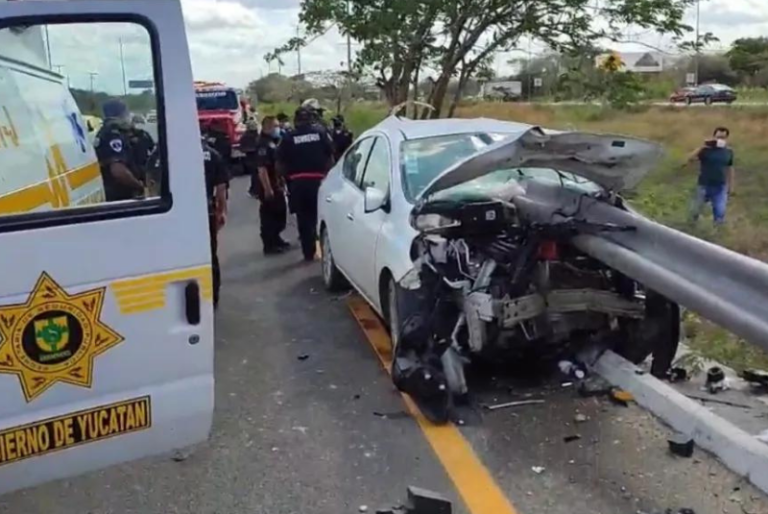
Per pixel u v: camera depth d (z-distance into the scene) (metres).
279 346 6.31
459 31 13.05
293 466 4.31
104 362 2.97
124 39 2.94
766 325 3.51
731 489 3.87
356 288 6.77
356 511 3.84
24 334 2.80
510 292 4.83
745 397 4.99
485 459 4.30
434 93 13.55
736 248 9.62
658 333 5.19
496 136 6.27
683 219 11.59
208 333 3.17
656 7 12.66
